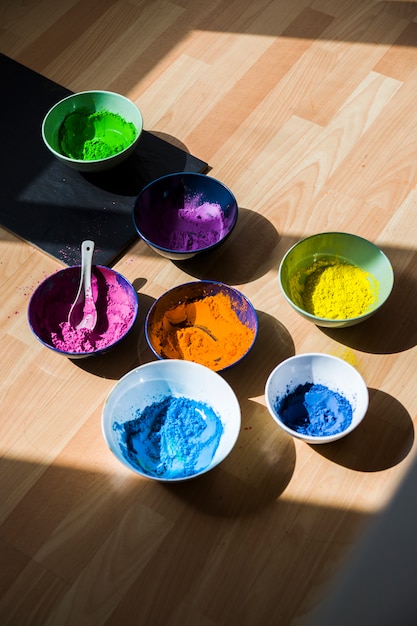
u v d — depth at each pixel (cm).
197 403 116
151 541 109
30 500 112
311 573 107
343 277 126
